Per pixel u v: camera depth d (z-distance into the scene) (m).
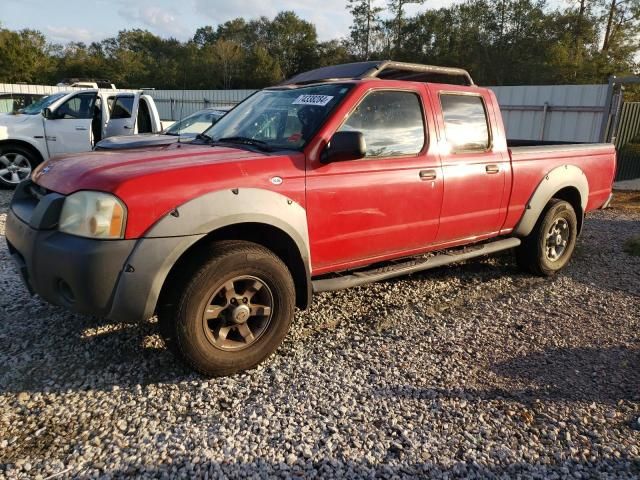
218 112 9.32
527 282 5.28
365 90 3.81
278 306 3.37
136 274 2.82
